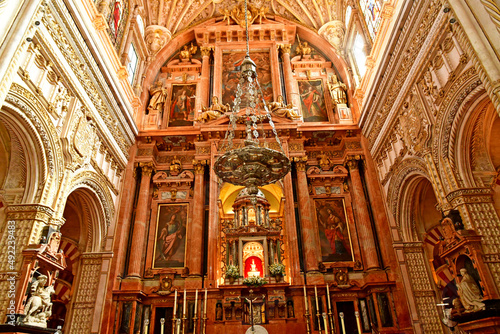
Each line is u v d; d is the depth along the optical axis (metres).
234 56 18.08
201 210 14.09
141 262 13.41
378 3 13.37
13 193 8.62
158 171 15.34
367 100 13.68
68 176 9.55
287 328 11.57
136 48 16.30
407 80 10.84
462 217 8.37
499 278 7.45
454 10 7.37
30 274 7.73
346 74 16.88
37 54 8.34
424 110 9.95
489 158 8.93
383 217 13.27
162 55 17.81
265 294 12.16
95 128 11.52
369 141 14.69
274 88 16.92
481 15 6.88
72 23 9.68
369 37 14.68
